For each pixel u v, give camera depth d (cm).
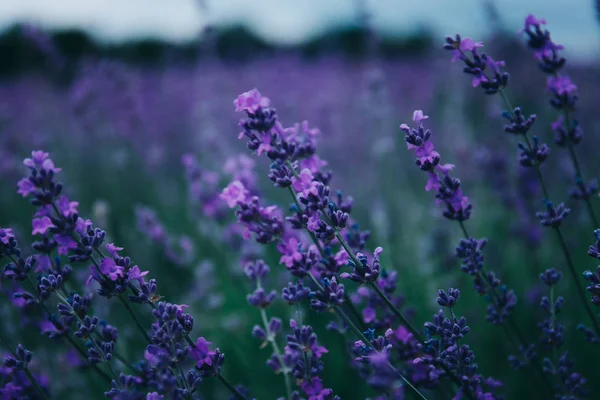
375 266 27
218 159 58
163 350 27
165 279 44
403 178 60
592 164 55
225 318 42
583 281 41
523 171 46
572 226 46
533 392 37
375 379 27
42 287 28
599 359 38
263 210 29
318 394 28
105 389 35
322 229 28
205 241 54
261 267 31
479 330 40
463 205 30
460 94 65
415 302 44
